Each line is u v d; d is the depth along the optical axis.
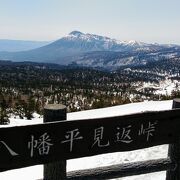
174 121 4.27
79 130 3.62
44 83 148.25
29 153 3.39
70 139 3.59
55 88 126.88
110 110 23.75
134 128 4.00
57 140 3.52
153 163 4.27
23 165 3.38
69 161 9.73
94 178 3.88
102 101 42.53
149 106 23.25
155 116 4.11
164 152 9.39
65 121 3.53
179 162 4.42
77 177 3.79
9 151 3.29
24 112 36.22
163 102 25.92
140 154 9.43
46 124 3.42
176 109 4.25
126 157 9.37
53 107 3.53
